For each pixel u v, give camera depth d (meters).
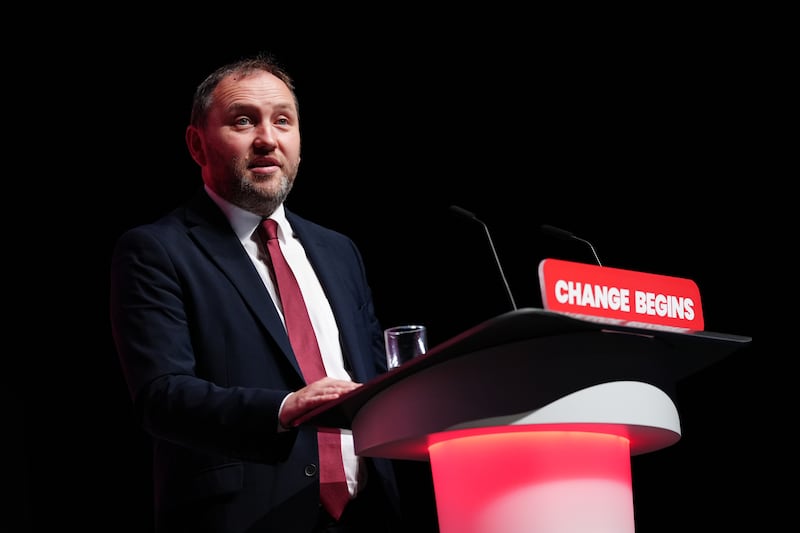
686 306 4.42
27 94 11.01
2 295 10.86
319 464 5.41
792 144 11.57
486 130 12.40
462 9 12.41
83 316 11.02
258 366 5.46
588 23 12.27
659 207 11.98
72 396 10.86
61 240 11.05
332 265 6.27
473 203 12.31
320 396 4.57
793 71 11.61
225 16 11.64
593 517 3.94
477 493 3.96
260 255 6.04
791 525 10.86
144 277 5.52
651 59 12.11
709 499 11.29
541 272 3.83
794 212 11.48
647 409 4.04
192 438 4.91
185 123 11.38
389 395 4.13
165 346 5.28
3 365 10.72
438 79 12.43
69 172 11.13
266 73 6.26
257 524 5.17
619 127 12.17
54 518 10.56
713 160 11.84
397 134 12.39
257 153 6.01
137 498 10.79
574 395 3.87
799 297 11.32
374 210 12.21
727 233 11.72
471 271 12.10
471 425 3.85
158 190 11.28
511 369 3.88
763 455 11.16
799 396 11.12
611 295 4.05
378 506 5.63
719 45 11.89
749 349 11.45
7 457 10.55
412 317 12.02
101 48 11.20
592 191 12.16
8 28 10.90
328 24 12.16
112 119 11.24
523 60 12.39
